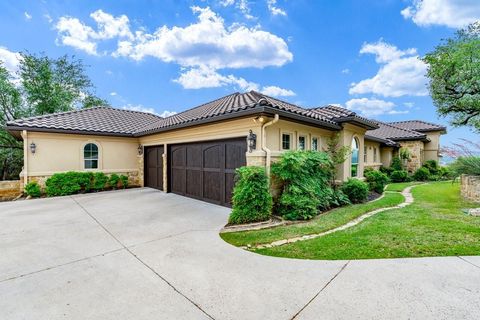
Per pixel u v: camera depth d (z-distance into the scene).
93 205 9.37
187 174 11.17
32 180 11.52
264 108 6.79
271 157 7.82
